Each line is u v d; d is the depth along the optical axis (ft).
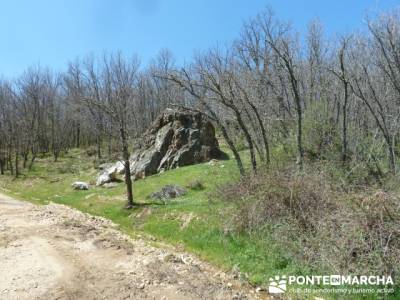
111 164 117.29
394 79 66.03
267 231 39.83
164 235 51.01
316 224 36.55
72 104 143.84
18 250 40.37
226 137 59.11
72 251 40.47
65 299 28.73
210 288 31.73
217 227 46.14
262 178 45.01
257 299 30.91
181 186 73.51
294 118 80.48
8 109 175.94
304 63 103.96
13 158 173.78
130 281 32.24
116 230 55.98
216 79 61.72
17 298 28.84
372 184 50.55
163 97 176.65
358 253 31.09
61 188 103.30
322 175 45.01
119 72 150.82
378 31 65.51
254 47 97.25
